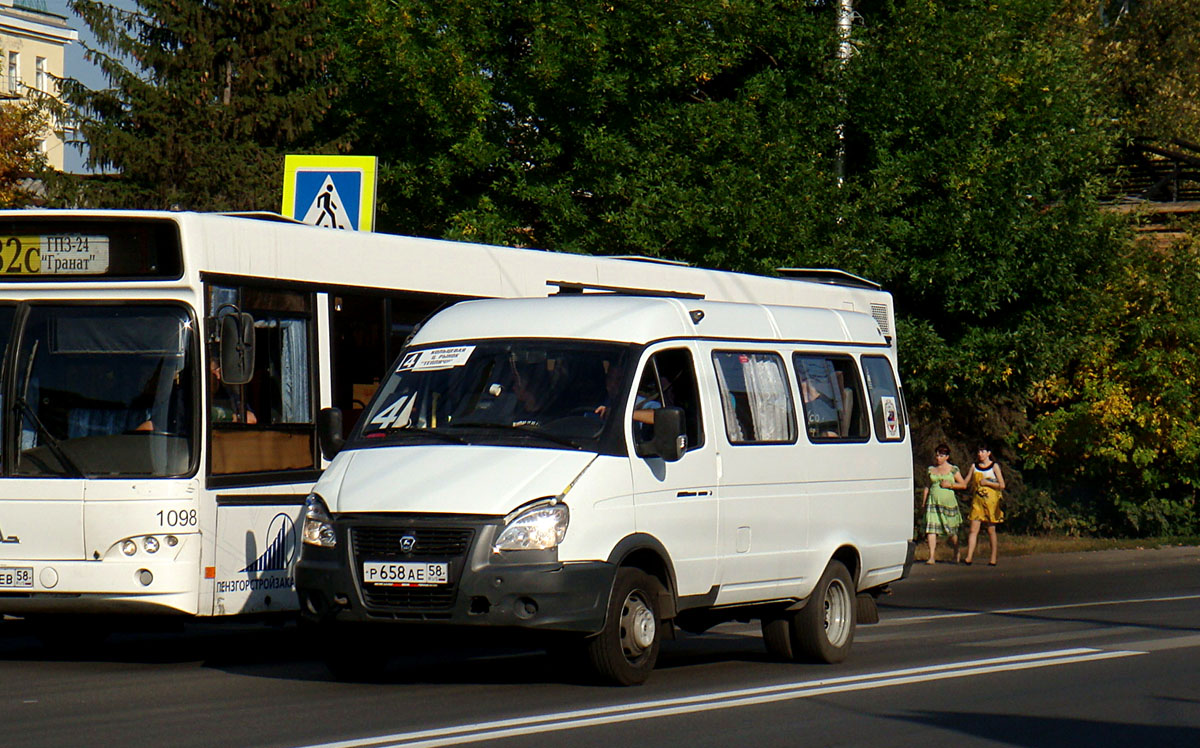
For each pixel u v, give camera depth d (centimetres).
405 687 2134
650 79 4638
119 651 2784
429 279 2848
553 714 1864
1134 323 6438
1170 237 7312
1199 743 1795
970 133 4938
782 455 2391
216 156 5791
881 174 4903
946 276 5009
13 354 2417
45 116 6066
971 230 4997
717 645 2917
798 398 2469
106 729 1772
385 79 4612
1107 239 5341
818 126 4947
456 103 4562
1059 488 6844
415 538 1981
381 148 4981
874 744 1734
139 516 2353
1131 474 6788
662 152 4697
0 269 2436
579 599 2002
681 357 2262
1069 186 5303
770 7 4931
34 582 2370
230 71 5919
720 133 4694
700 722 1839
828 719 1888
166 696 2056
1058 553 5541
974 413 6162
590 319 2236
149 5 5900
